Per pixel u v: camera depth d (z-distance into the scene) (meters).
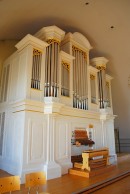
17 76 5.29
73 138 5.78
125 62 8.22
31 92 4.75
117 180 4.70
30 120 4.58
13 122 4.96
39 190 3.60
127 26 6.45
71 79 6.01
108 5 5.63
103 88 7.38
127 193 3.63
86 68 6.88
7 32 6.05
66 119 5.61
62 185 3.96
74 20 6.36
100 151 5.56
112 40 7.32
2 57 6.50
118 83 9.23
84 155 5.14
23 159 4.24
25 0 4.47
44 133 4.82
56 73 5.30
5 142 5.16
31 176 2.92
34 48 5.11
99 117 7.03
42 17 5.81
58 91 5.27
